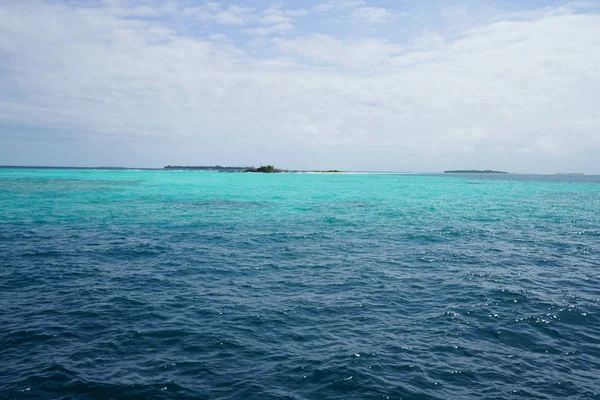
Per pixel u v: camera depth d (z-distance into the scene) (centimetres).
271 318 1188
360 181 12125
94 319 1156
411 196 6169
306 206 4453
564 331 1126
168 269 1716
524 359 966
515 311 1263
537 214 3866
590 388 847
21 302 1286
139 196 5428
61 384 821
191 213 3678
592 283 1577
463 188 8800
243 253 2050
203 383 836
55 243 2208
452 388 835
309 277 1634
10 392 790
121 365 904
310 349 995
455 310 1266
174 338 1042
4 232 2520
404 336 1077
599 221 3366
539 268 1803
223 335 1064
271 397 788
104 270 1681
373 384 838
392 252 2116
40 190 5966
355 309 1272
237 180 11156
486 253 2102
